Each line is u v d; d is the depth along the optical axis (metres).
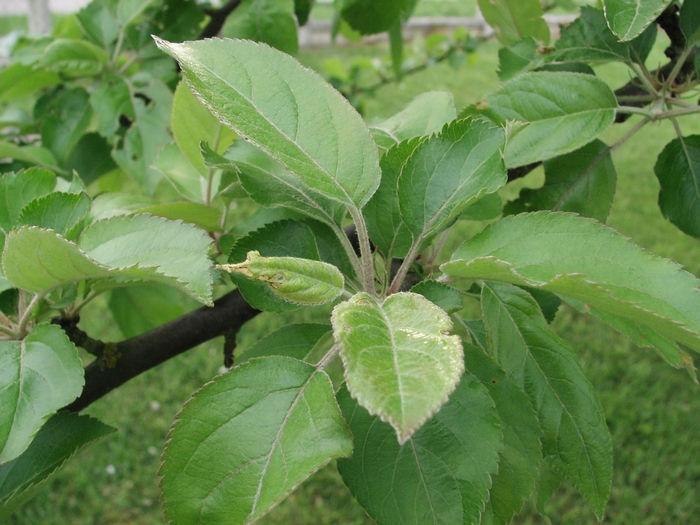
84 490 0.75
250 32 0.41
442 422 0.22
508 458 0.23
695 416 0.80
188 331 0.29
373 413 0.16
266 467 0.20
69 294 0.26
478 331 0.29
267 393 0.21
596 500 0.25
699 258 1.01
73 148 0.46
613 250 0.21
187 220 0.31
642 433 0.78
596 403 0.25
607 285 0.21
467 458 0.22
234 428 0.20
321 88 0.23
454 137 0.24
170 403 0.84
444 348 0.17
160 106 0.43
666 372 0.86
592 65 0.38
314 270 0.20
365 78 0.88
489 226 0.23
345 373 0.17
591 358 0.87
